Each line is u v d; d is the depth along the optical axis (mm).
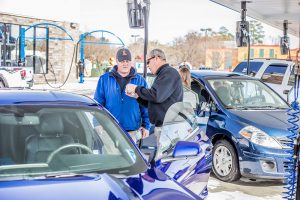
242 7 15062
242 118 7051
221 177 7176
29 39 27516
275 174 6621
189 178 4605
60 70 29172
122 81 5965
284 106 7973
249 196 6465
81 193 2977
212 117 7359
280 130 6699
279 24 22219
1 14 25422
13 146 3582
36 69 27812
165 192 3236
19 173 3363
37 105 3957
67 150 3699
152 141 4855
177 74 5660
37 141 3668
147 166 3756
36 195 2906
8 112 3816
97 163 3645
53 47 28688
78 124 3939
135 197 3035
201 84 7793
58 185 3084
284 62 14344
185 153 3969
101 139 3914
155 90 5535
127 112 5949
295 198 4785
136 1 8266
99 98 6035
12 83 17547
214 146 7289
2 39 24688
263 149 6652
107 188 3092
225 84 7879
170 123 4574
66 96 4289
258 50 55938
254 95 7984
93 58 57156
